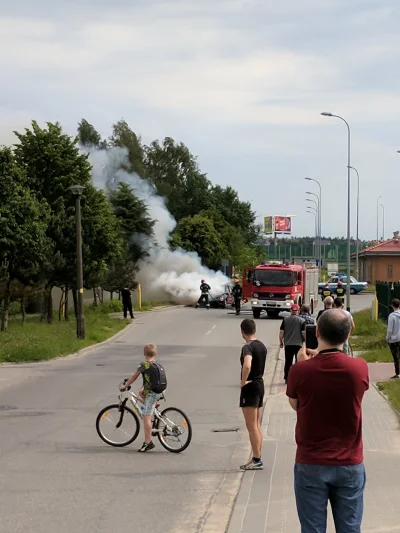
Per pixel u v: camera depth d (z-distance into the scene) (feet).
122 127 278.87
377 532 24.98
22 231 105.50
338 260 506.89
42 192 127.95
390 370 71.00
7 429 46.60
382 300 135.54
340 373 18.28
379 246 345.10
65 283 125.49
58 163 127.65
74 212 124.36
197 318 152.97
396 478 32.19
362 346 93.20
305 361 18.67
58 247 121.70
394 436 41.68
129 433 41.88
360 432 18.56
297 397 18.70
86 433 45.44
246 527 26.14
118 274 171.01
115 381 69.15
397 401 52.16
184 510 29.45
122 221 176.86
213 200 322.55
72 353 92.32
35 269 108.37
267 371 79.20
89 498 31.07
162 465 37.27
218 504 30.30
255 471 35.04
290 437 43.04
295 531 25.61
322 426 18.35
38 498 30.99
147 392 40.70
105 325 127.13
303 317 65.46
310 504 18.34
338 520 18.54
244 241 320.91
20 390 63.57
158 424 40.93
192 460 38.40
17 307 156.56
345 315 18.84
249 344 35.96
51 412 52.90
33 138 128.36
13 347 87.81
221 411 53.62
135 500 30.83
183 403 57.11
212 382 69.00
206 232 239.09
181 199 304.71
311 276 176.86
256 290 155.02
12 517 28.27
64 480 34.06
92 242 126.72
